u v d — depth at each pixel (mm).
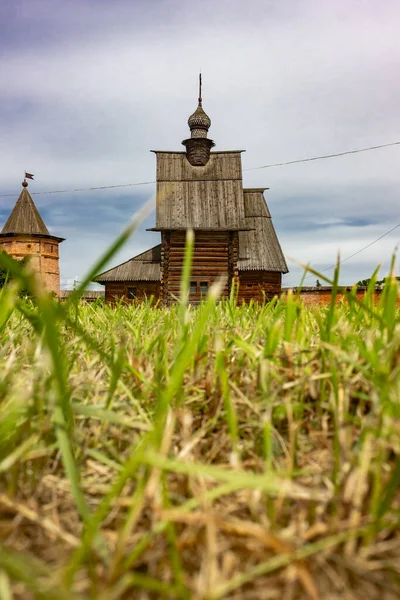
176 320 2498
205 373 1392
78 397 1250
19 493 859
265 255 28500
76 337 1668
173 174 25453
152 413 1165
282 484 801
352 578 677
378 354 1229
